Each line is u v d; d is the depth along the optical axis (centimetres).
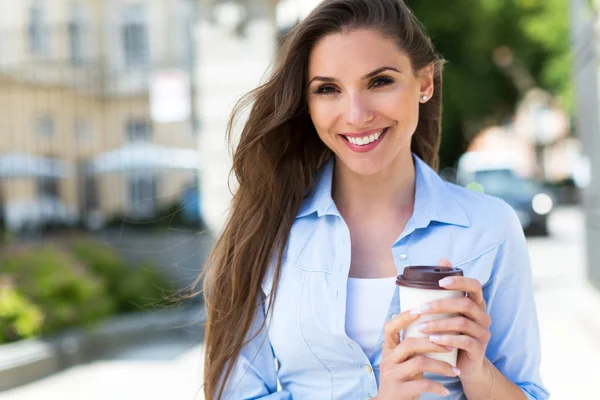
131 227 987
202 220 866
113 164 1322
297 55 156
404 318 124
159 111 923
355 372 152
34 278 657
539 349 159
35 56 1509
